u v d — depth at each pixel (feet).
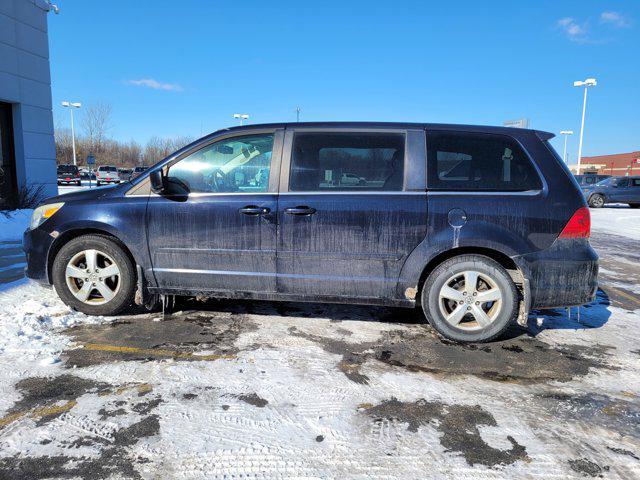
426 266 11.76
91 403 8.41
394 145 11.79
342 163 11.87
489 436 7.73
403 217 11.37
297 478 6.64
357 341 11.76
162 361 10.23
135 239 12.42
